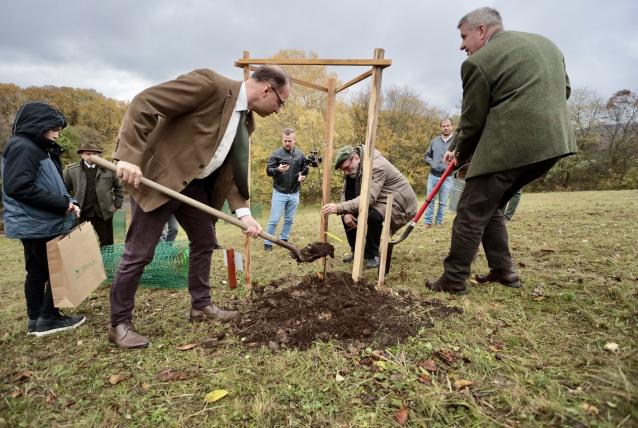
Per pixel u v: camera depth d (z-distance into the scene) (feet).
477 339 6.91
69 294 7.81
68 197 8.69
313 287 10.21
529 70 7.63
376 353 6.65
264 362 6.61
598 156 76.54
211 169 7.61
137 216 7.17
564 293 8.52
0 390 6.00
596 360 5.83
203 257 8.57
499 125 7.87
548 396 5.14
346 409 5.27
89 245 8.77
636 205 23.44
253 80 7.36
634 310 7.19
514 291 9.20
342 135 64.85
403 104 77.56
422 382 5.75
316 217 34.22
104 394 5.83
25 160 7.52
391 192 12.48
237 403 5.46
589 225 16.71
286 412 5.28
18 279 15.94
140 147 6.46
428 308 8.46
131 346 7.29
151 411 5.41
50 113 7.88
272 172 17.85
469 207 8.68
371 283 10.65
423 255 13.85
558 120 7.64
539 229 16.99
